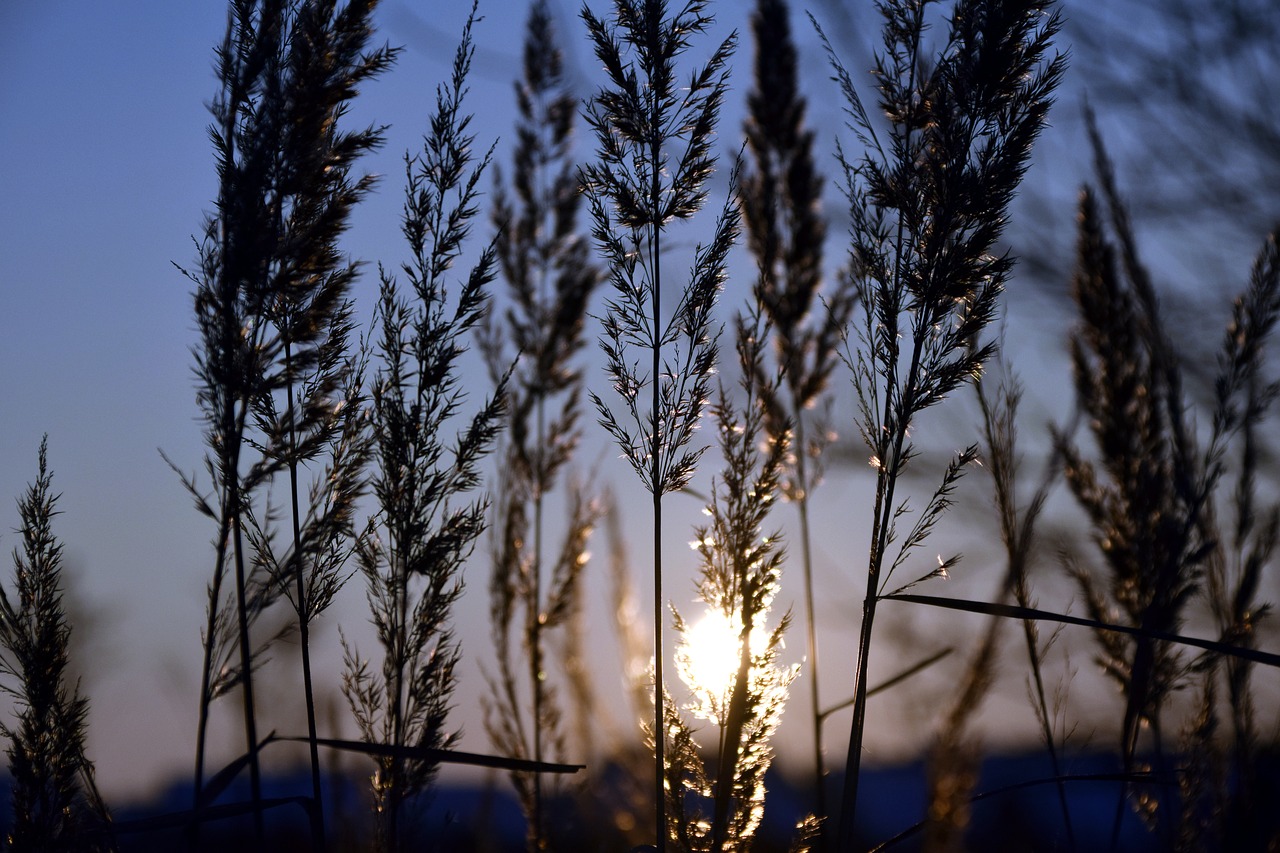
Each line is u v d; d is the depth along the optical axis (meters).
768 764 2.14
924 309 2.15
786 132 3.34
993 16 2.12
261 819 2.02
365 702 2.30
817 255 3.28
